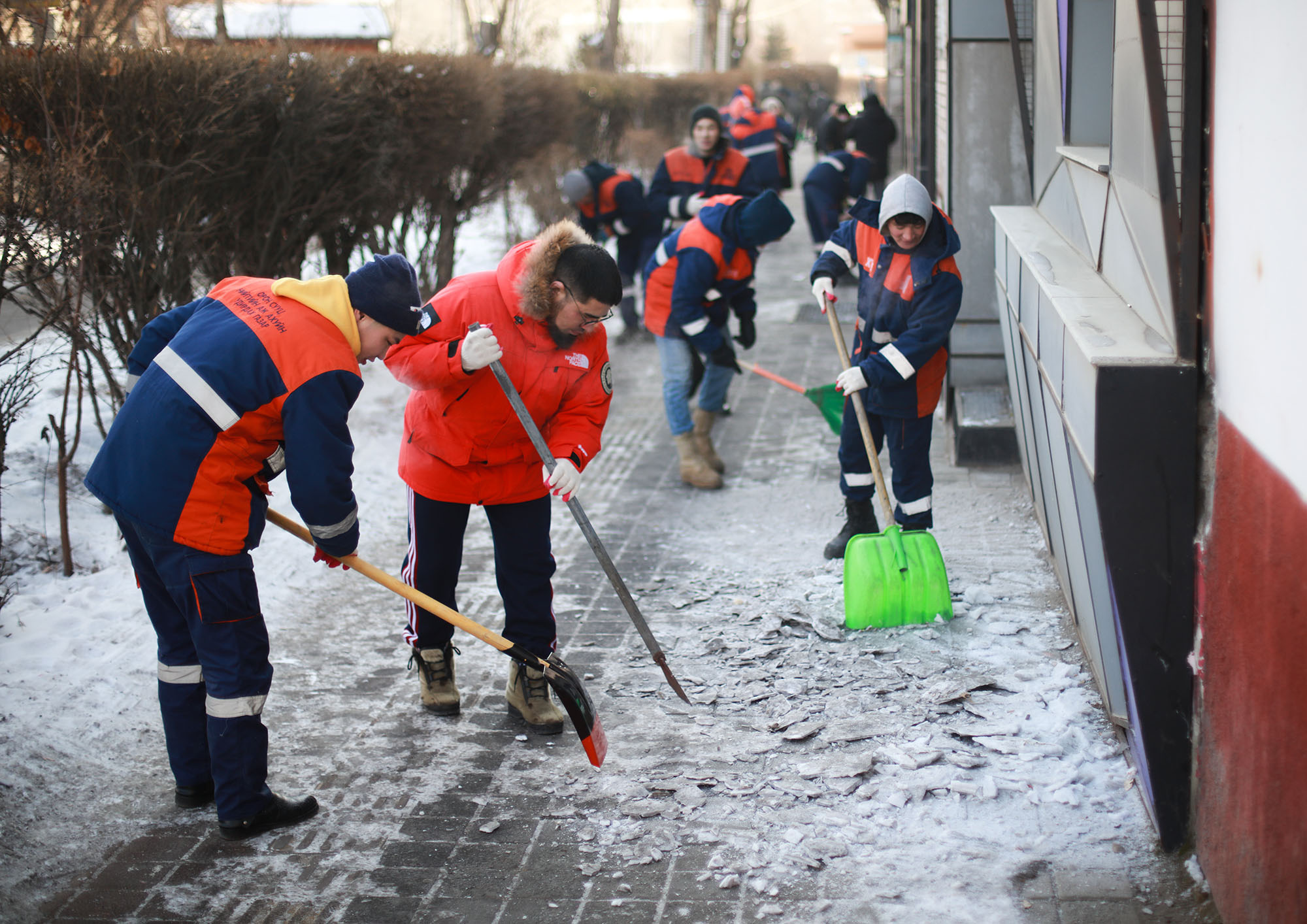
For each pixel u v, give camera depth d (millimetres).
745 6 33469
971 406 6246
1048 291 3291
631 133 17953
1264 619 2195
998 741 3438
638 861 2982
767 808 3197
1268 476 2160
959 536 5168
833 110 15906
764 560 5121
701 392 6223
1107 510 2703
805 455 6656
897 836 3039
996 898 2768
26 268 4531
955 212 6195
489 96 7730
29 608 4375
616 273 3246
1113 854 2910
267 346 2887
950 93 6051
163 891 2908
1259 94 2189
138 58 5117
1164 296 2674
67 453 5812
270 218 6355
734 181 9422
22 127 4859
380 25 12453
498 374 3215
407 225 8164
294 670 4145
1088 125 3955
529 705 3699
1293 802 2049
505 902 2844
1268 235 2150
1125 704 3035
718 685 3947
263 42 6547
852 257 4844
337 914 2814
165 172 5320
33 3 5117
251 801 3111
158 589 3127
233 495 2973
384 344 3078
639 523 5691
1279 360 2096
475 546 5410
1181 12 2537
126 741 3617
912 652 4078
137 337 5359
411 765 3510
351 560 3127
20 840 3088
